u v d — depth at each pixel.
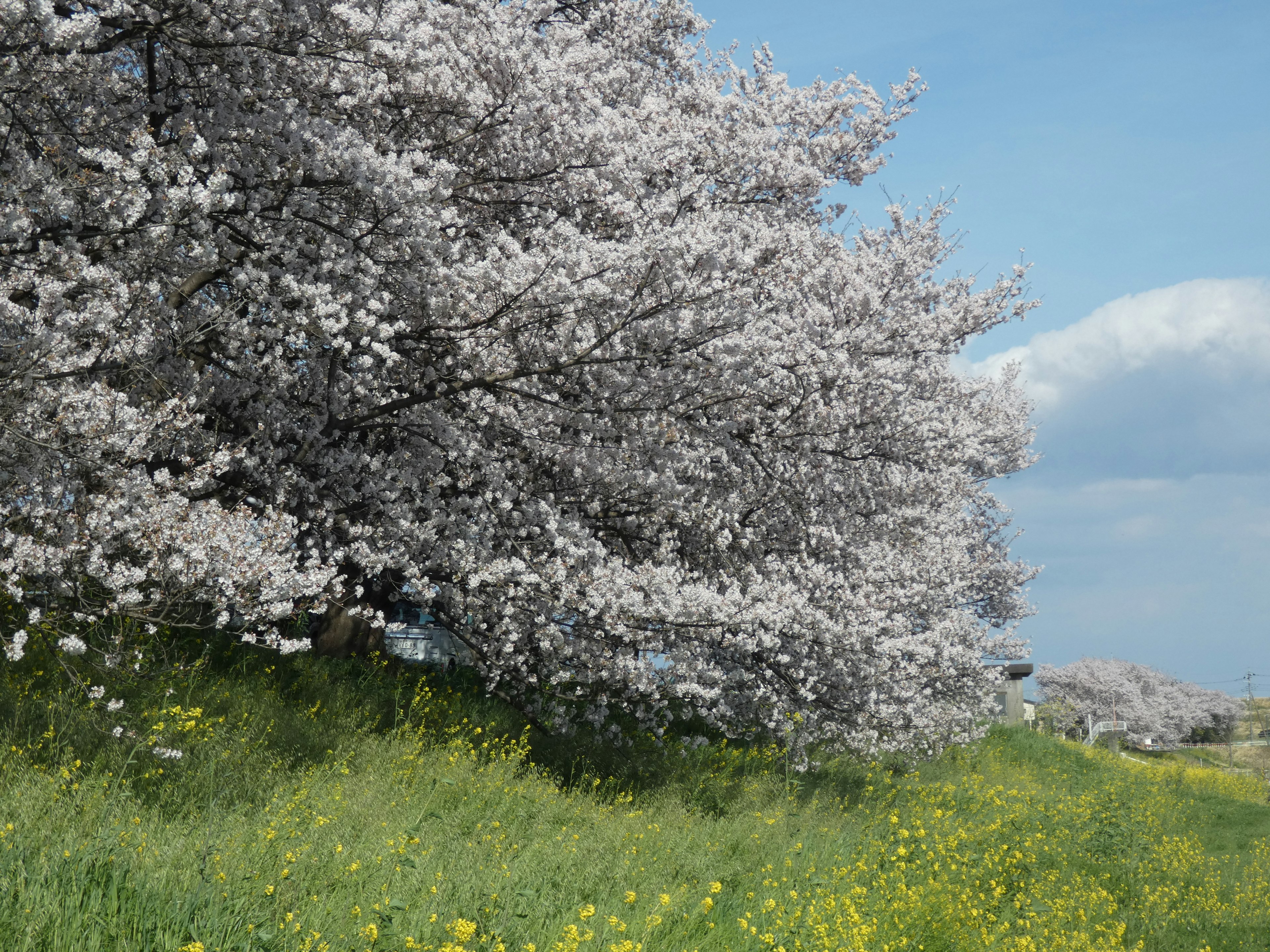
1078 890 10.53
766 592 10.49
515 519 9.84
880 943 6.56
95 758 6.45
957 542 15.91
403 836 6.15
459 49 9.19
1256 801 25.52
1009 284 15.66
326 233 8.59
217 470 7.28
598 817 8.41
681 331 8.95
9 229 6.25
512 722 11.54
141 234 7.29
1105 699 61.69
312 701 9.79
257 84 8.14
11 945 3.56
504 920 5.09
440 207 8.77
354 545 9.04
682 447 10.62
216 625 7.22
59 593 6.81
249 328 8.38
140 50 8.35
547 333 9.30
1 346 6.34
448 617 10.45
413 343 9.36
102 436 6.42
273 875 5.05
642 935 5.41
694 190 9.97
